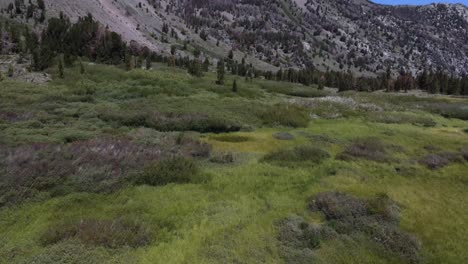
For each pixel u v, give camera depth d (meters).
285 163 22.86
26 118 28.94
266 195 17.31
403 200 18.44
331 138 31.23
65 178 16.91
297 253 12.52
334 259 12.59
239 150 26.45
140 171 18.42
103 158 19.31
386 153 27.33
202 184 18.27
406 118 45.88
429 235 15.06
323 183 19.64
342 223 14.91
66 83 48.84
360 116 45.38
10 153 18.31
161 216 14.25
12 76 49.72
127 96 43.97
